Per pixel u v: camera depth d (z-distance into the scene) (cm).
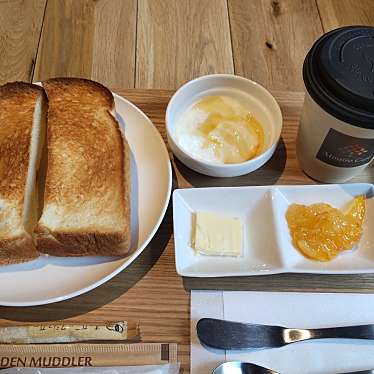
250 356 34
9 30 62
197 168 41
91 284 35
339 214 40
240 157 42
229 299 37
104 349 34
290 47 61
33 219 39
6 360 33
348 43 36
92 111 44
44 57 59
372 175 45
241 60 59
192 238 39
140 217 40
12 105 44
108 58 59
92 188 39
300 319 36
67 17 63
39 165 43
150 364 34
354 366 34
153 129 44
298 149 44
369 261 38
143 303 37
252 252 39
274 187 42
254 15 65
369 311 37
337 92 34
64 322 35
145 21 63
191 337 35
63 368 33
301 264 38
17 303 34
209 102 45
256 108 45
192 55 59
